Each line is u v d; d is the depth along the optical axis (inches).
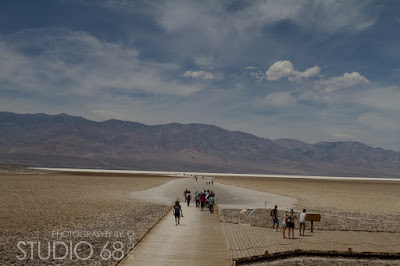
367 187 4576.8
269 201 2234.3
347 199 2561.5
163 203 1952.5
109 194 2321.6
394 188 4547.2
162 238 949.2
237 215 1513.3
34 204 1633.9
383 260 869.2
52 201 1781.5
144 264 708.0
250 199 2335.1
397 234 1143.0
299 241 975.0
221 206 1888.5
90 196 2123.5
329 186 4507.9
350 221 1464.1
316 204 2128.4
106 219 1291.8
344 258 870.4
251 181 5128.0
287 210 1781.5
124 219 1307.8
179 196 2472.9
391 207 2128.4
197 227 1123.3
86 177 4564.5
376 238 1067.3
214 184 3725.4
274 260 812.6
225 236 986.1
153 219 1336.1
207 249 837.2
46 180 3567.9
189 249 832.3
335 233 1128.2
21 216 1282.0
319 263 813.9
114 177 4889.3
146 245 868.6
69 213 1397.6
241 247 867.4
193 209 1624.0
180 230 1066.1
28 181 3287.4
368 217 1627.7
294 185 4384.8
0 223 1135.0
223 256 781.9
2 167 5797.2
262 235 1035.9
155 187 3149.6
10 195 1983.3
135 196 2284.7
